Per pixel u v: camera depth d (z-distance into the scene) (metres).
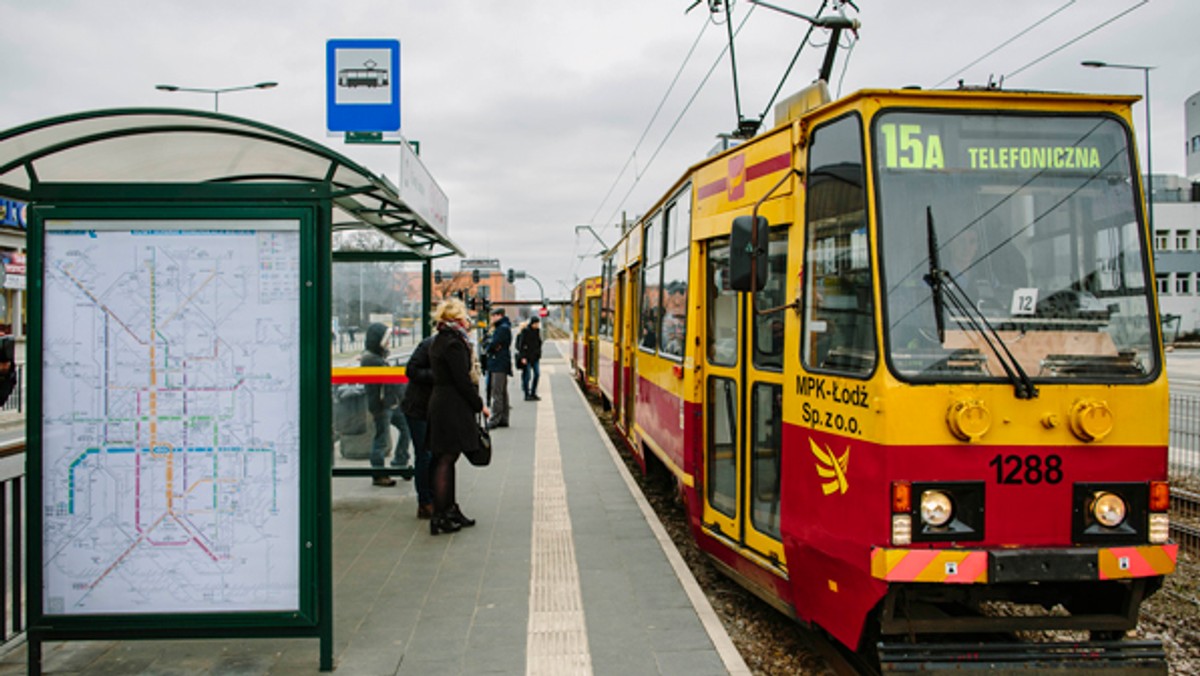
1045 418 3.88
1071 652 3.89
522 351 18.91
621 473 10.02
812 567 4.40
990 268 4.07
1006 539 3.83
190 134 4.76
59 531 4.12
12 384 8.28
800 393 4.54
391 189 5.05
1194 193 54.19
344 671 4.31
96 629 4.11
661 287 8.08
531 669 4.37
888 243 4.00
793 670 4.71
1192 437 13.87
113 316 4.13
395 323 8.84
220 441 4.17
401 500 8.39
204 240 4.16
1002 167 4.17
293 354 4.19
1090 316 4.09
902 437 3.80
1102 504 3.89
